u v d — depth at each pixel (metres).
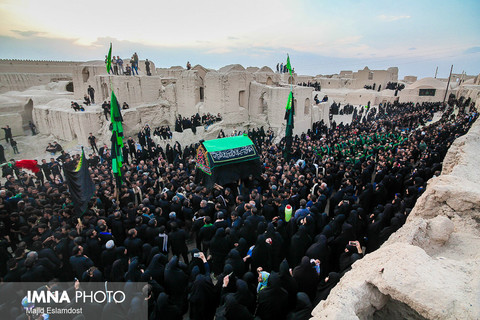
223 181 11.85
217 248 6.89
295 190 9.55
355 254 5.47
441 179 5.65
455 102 38.56
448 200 4.88
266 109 25.81
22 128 24.25
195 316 5.22
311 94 25.70
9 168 13.68
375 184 11.05
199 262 6.30
